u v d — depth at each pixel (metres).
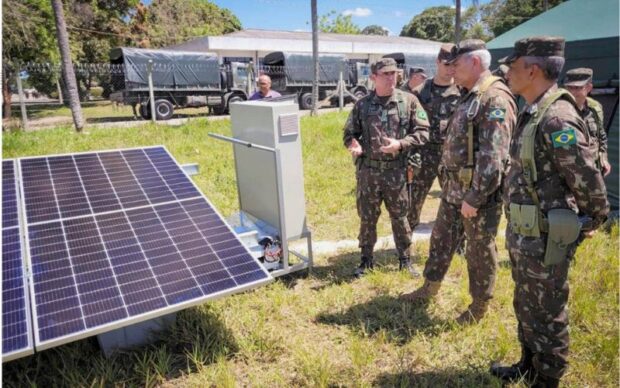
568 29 6.68
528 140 2.03
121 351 2.69
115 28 28.83
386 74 3.46
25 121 12.05
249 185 4.00
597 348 2.67
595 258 3.88
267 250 3.58
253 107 3.67
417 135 3.50
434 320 3.07
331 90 21.19
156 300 2.25
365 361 2.60
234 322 3.03
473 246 2.85
